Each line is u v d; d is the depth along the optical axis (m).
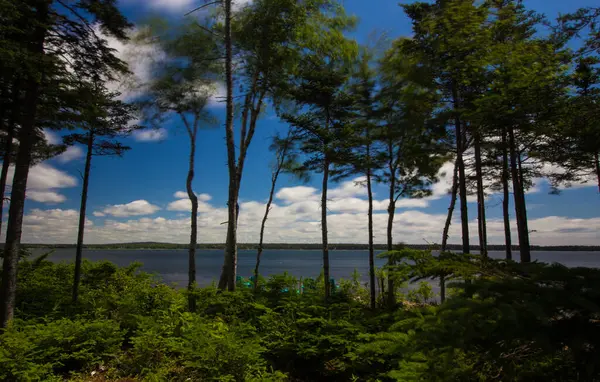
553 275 2.30
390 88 13.46
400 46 12.45
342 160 13.84
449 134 14.10
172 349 7.22
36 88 9.26
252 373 6.84
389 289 13.90
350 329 7.93
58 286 13.43
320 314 10.03
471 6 9.81
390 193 14.91
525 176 14.61
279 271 55.47
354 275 18.23
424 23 11.09
